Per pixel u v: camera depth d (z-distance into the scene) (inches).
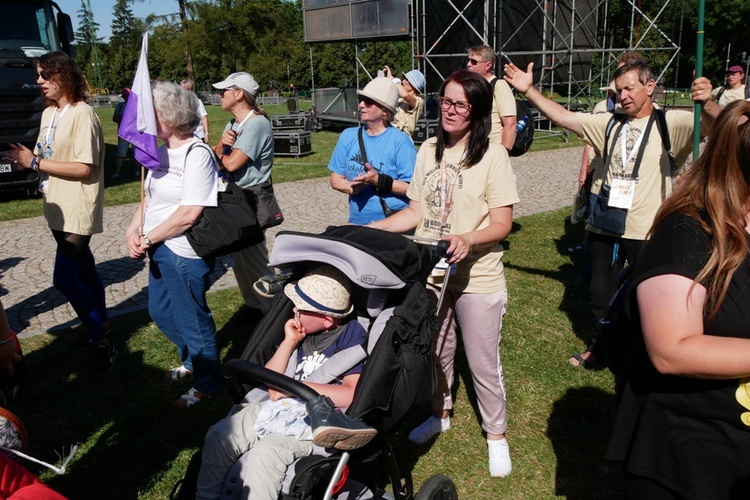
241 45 1195.9
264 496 84.7
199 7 1152.2
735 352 58.9
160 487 123.1
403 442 137.1
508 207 113.9
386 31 660.7
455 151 117.0
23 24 399.2
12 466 62.9
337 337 98.7
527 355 176.9
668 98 1234.0
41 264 269.6
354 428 79.1
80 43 2682.1
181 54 1183.6
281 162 580.1
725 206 61.7
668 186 146.6
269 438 89.3
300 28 2549.2
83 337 182.7
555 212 354.9
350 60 2142.0
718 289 61.4
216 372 151.7
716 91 380.5
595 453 133.2
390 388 88.4
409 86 243.9
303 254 95.2
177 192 136.7
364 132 157.2
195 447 135.6
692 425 65.1
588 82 808.9
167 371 167.5
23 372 101.9
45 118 164.2
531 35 710.5
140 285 241.3
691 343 60.7
